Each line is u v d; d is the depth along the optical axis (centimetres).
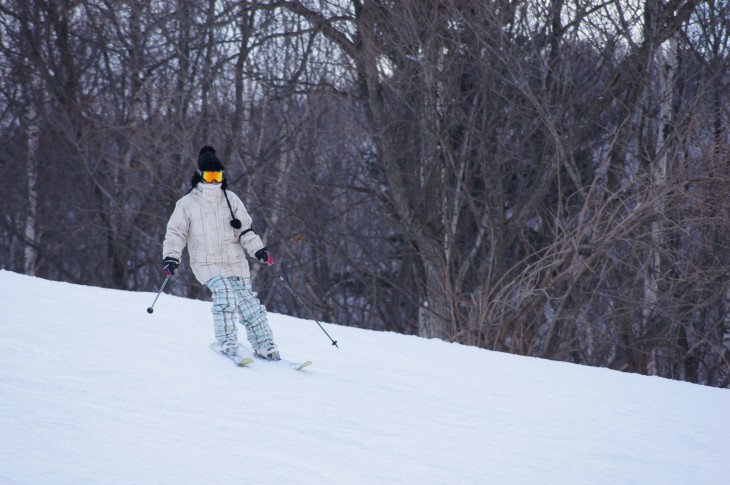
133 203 8606
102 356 2014
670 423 2098
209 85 7244
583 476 1529
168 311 2912
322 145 7500
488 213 6100
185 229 2216
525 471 1512
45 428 1393
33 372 1773
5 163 8925
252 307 2259
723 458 1783
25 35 7906
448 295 5584
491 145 6394
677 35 5956
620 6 5794
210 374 1989
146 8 7388
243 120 7525
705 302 5472
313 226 7775
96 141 8038
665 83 5947
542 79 5822
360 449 1527
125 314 2728
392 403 1966
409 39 6081
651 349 6056
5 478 1138
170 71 7644
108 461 1266
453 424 1830
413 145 6969
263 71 7569
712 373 6700
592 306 6172
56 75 8044
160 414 1590
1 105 8588
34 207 8950
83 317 2555
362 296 8819
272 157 7756
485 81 6059
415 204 6750
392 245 7919
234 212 2244
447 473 1438
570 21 5950
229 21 6931
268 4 6812
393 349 2794
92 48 8069
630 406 2272
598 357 6325
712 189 5081
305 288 8188
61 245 9325
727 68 5794
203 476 1254
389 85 6306
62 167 8569
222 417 1628
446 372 2491
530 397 2250
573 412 2112
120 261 8644
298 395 1909
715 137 5197
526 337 5297
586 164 6506
